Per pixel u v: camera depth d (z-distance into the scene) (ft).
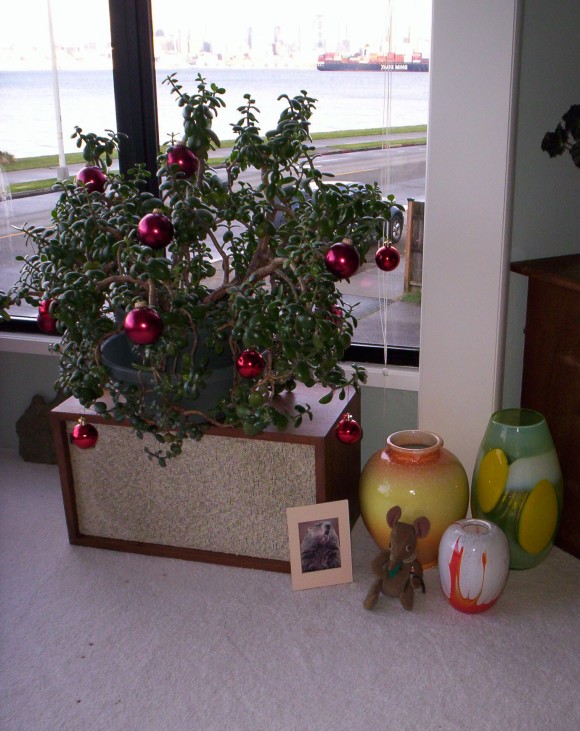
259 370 5.29
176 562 6.43
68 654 5.39
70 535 6.68
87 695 5.02
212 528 6.34
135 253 5.32
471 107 5.77
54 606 5.89
